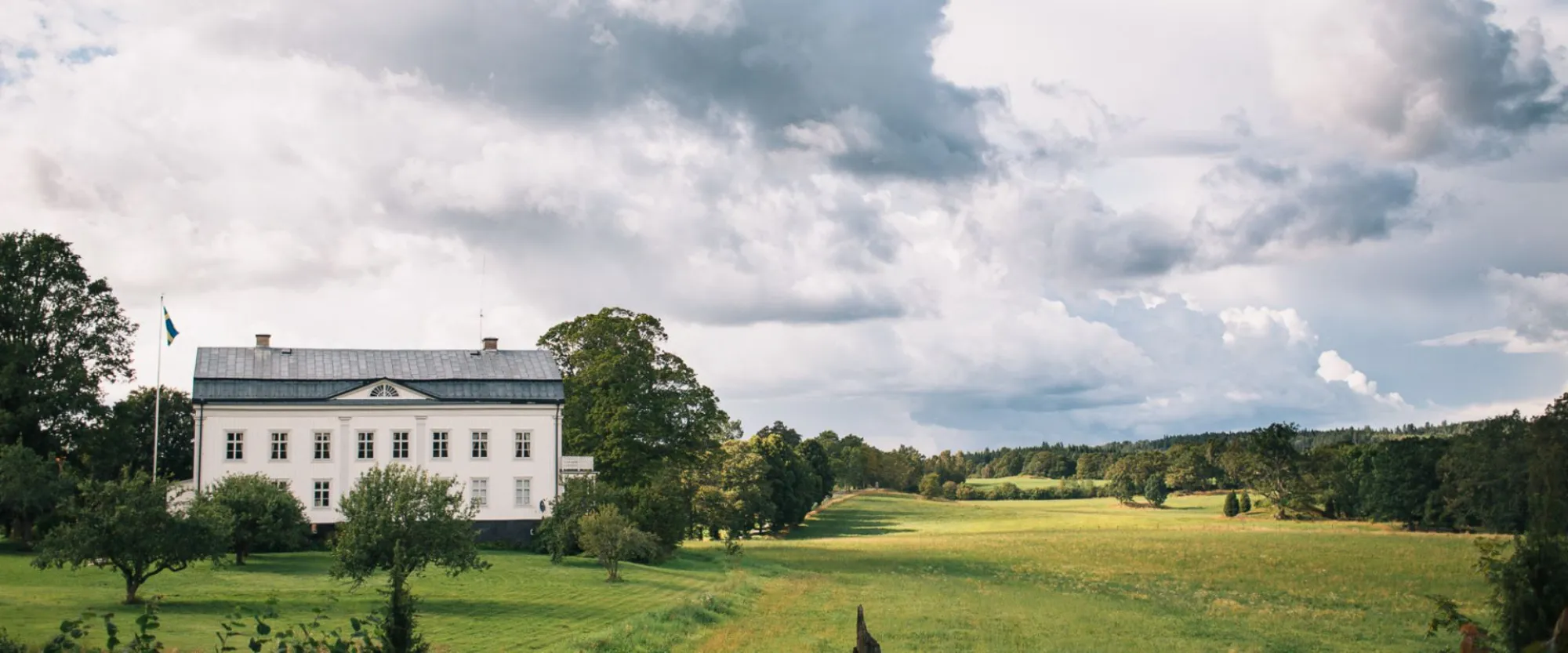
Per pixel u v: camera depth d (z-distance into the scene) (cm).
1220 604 5697
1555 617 1534
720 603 4775
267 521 6562
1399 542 10019
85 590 4750
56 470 6662
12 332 6988
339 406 7544
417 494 4859
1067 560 8975
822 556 9544
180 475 9194
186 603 4466
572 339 8769
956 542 11894
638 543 6256
